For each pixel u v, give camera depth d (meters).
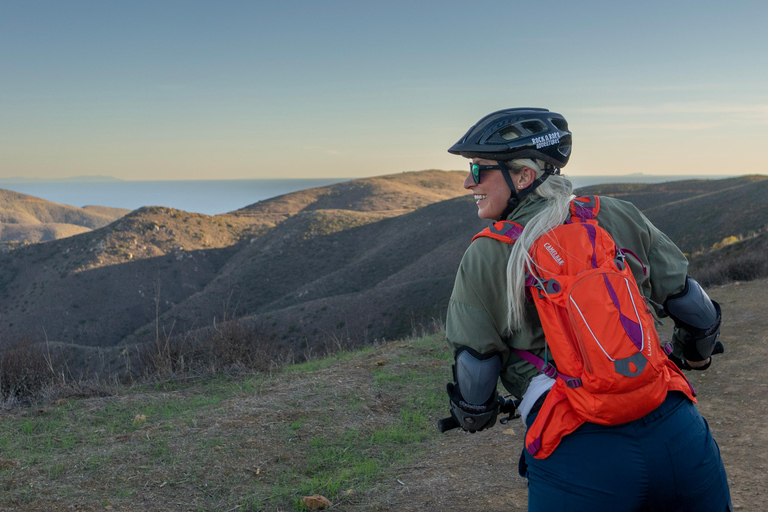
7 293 125.62
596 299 1.18
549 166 1.43
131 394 5.69
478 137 1.42
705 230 64.44
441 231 121.19
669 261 1.43
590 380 1.17
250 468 3.56
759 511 2.90
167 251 137.50
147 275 128.62
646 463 1.19
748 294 9.58
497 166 1.41
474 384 1.33
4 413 4.86
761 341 6.46
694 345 1.53
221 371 6.68
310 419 4.48
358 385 5.46
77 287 120.75
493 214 1.46
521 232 1.33
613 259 1.26
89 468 3.39
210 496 3.16
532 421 1.32
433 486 3.38
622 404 1.16
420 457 3.92
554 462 1.26
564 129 1.48
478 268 1.35
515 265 1.28
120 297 121.00
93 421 4.54
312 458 3.79
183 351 6.88
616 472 1.19
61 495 3.01
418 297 68.25
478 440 4.17
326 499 3.13
